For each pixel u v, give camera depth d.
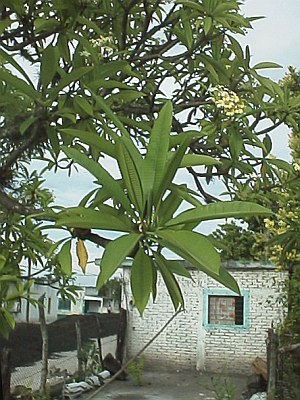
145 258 1.45
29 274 3.18
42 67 2.16
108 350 13.95
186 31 2.88
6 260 2.59
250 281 13.41
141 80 3.03
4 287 2.41
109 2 2.95
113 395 10.55
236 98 2.89
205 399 10.63
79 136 1.65
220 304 13.72
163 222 1.48
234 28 2.92
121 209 1.65
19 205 2.08
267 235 5.71
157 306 13.91
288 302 9.56
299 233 3.65
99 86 2.31
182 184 1.84
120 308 13.71
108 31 3.03
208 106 3.03
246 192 3.02
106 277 1.29
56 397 9.42
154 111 2.98
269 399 8.79
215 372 13.52
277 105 3.01
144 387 11.49
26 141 2.36
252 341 13.42
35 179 3.18
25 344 10.48
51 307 13.59
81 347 11.48
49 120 2.26
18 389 8.18
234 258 12.59
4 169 2.44
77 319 11.02
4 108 2.39
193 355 13.74
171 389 11.47
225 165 2.97
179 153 1.49
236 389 11.43
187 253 1.30
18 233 3.02
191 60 3.06
